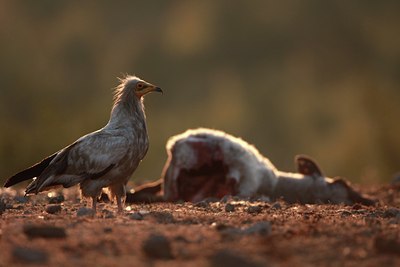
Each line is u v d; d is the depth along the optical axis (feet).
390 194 77.71
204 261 32.73
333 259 33.55
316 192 68.28
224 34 319.88
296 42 317.42
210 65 312.71
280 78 297.33
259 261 31.99
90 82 294.87
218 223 41.52
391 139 211.41
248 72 308.19
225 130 261.03
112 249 34.73
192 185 65.31
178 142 65.26
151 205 57.21
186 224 42.45
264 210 51.70
